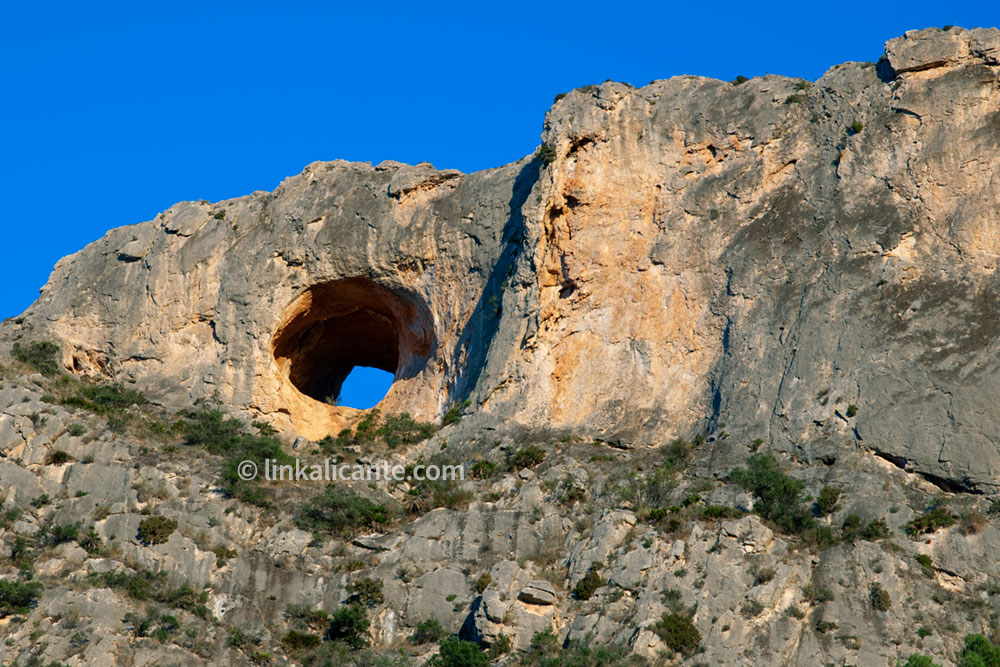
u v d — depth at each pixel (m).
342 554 145.12
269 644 136.38
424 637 135.62
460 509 148.00
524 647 130.75
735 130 168.25
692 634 128.25
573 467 151.00
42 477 154.00
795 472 145.38
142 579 141.62
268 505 151.00
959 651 127.44
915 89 162.12
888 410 145.75
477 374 166.12
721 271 161.88
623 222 167.12
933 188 157.25
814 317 154.25
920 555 135.00
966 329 147.88
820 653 127.50
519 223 171.12
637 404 158.00
